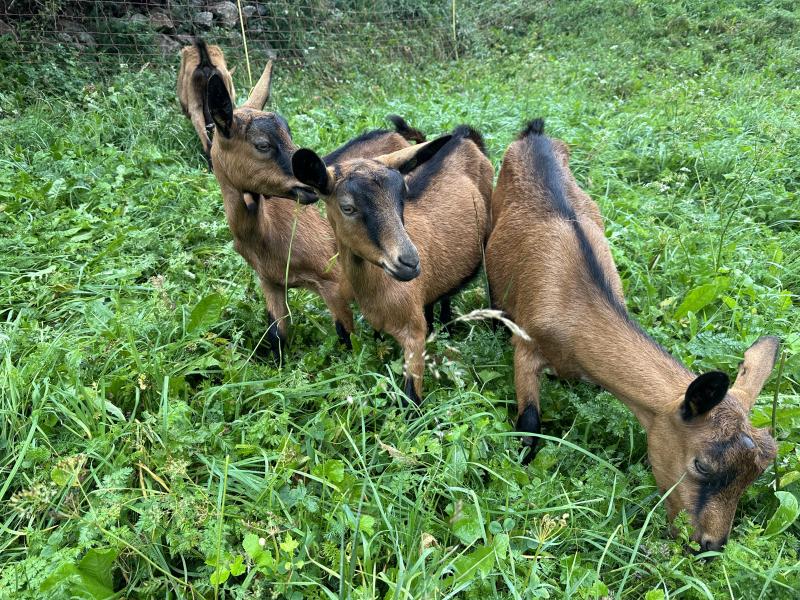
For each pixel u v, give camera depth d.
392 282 1.05
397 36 3.70
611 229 1.55
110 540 0.75
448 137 1.01
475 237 1.35
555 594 0.77
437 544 0.77
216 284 1.38
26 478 0.84
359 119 2.40
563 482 0.95
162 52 2.99
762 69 3.31
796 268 1.48
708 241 1.53
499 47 3.91
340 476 0.85
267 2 3.43
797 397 1.05
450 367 1.07
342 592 0.70
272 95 2.70
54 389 0.95
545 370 1.09
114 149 1.98
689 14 4.04
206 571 0.76
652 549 0.80
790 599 0.75
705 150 2.00
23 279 1.42
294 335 1.29
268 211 1.15
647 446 0.97
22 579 0.70
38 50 2.60
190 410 0.94
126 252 1.51
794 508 0.83
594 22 4.15
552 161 1.26
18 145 1.96
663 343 1.18
